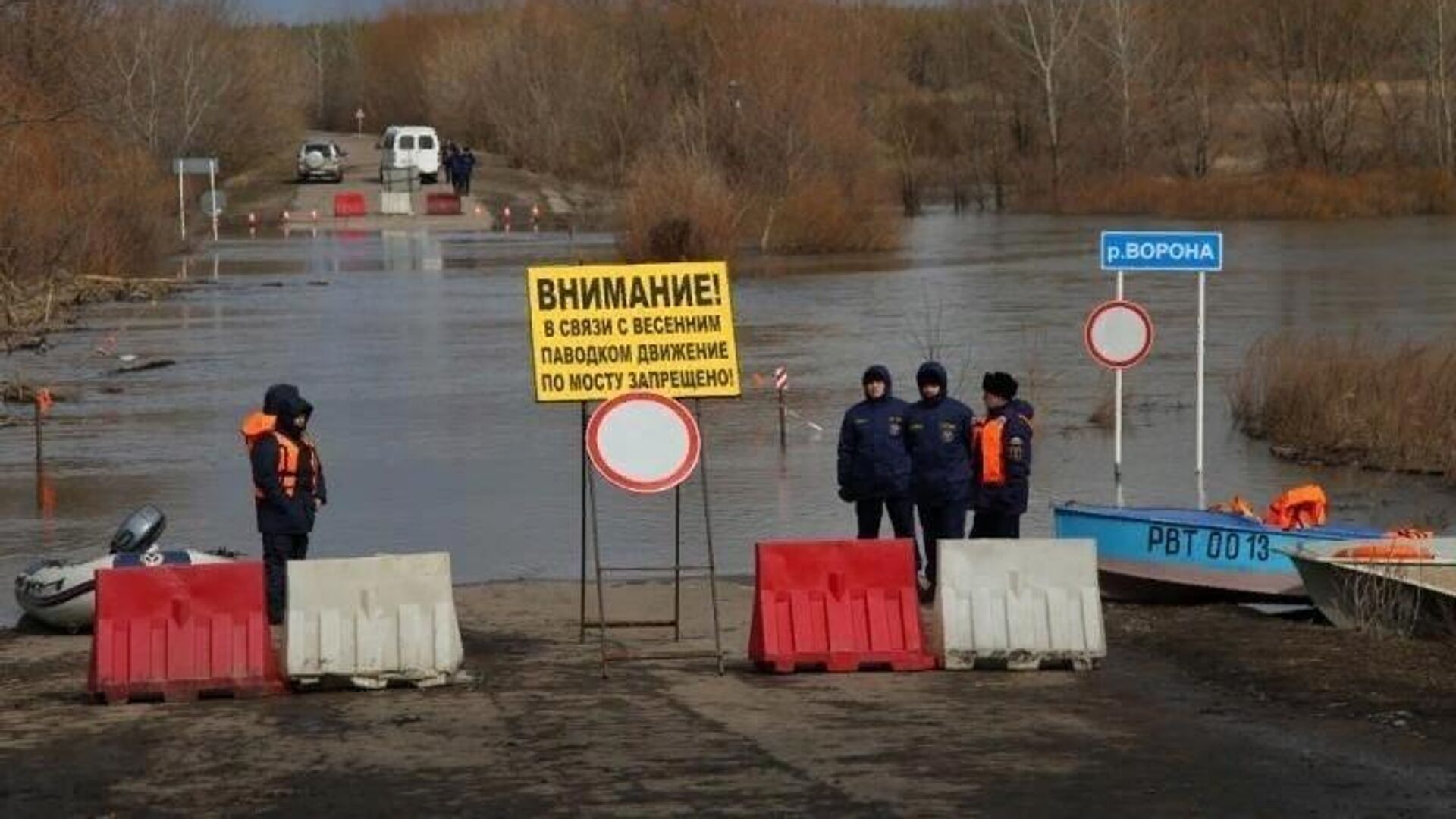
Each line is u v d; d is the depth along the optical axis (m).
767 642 41.09
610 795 30.31
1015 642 40.94
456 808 29.78
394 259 188.00
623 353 41.59
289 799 30.69
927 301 142.25
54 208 151.00
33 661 45.09
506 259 185.62
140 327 130.62
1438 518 63.50
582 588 46.34
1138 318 68.44
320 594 40.06
